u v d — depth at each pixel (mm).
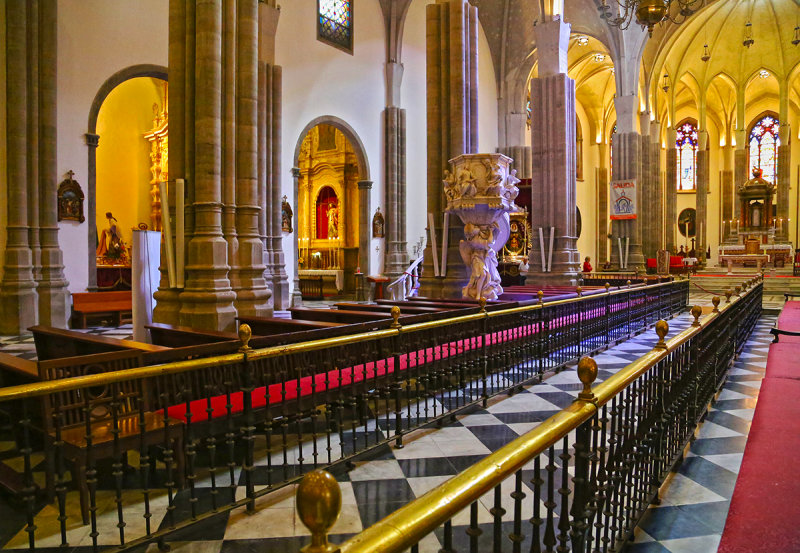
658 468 3922
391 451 5059
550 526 2400
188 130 8125
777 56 32812
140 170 21672
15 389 2969
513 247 21844
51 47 12305
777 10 30281
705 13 29859
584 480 2594
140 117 21641
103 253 18766
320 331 5832
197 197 8016
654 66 29766
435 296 13516
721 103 39094
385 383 5867
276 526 3701
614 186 25547
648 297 13609
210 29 7906
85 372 4305
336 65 19906
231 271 8555
